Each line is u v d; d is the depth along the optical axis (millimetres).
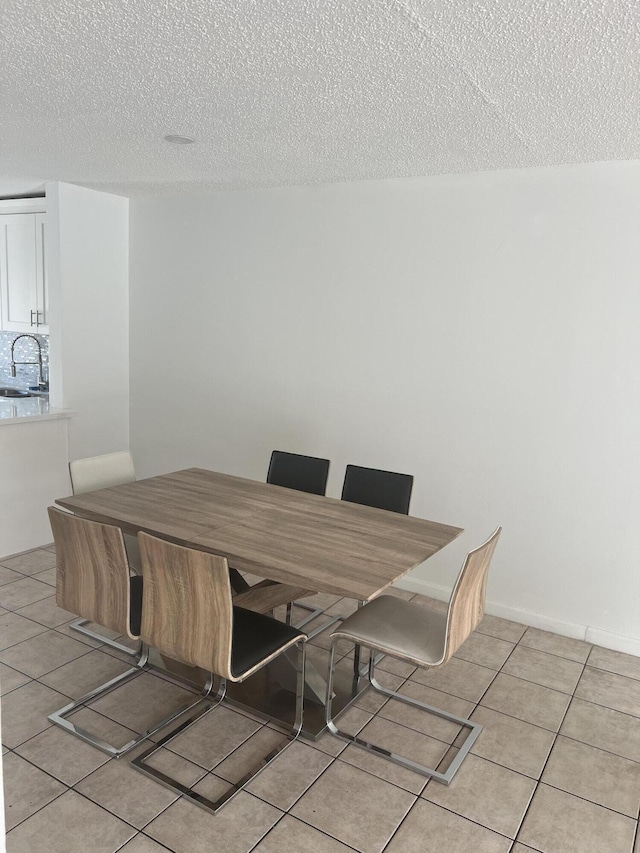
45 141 3178
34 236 4895
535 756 2504
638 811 2238
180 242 4664
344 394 4086
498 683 3004
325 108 2498
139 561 3199
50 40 1954
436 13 1664
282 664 3008
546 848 2062
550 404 3422
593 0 1536
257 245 4312
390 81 2172
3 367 5957
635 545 3279
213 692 2822
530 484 3525
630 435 3232
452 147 2982
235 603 3156
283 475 3713
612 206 3156
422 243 3691
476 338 3592
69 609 2586
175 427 4910
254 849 2002
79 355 4688
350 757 2455
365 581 2244
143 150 3316
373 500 3371
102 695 2773
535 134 2717
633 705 2877
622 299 3184
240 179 3949
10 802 2143
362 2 1619
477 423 3645
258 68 2115
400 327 3826
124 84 2324
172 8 1714
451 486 3770
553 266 3336
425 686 2957
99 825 2064
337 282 4020
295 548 2549
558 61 1930
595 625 3432
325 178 3812
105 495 3166
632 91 2139
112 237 4797
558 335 3361
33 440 4270
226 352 4566
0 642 3160
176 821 2096
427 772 2365
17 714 2615
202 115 2660
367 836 2072
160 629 2334
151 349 4938
